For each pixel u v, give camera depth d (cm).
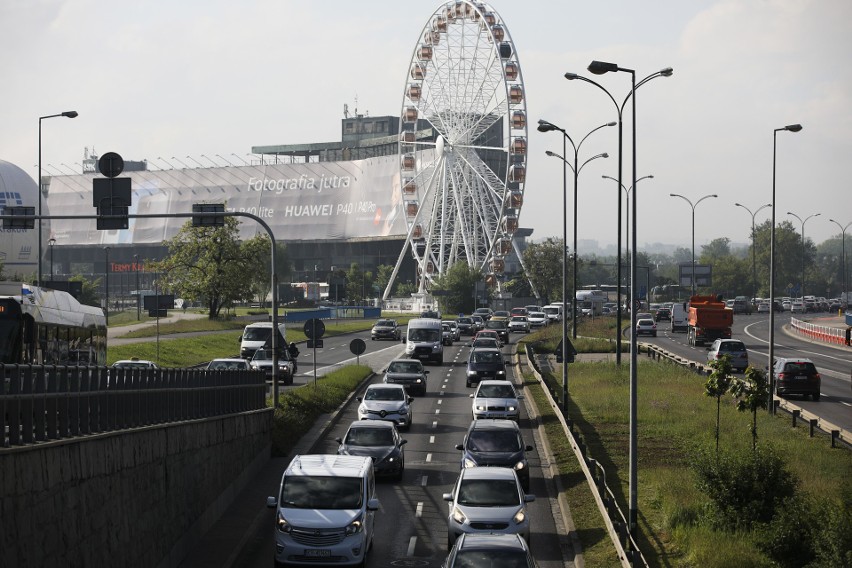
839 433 4512
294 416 5306
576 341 10756
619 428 5281
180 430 3070
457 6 14112
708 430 5047
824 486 3672
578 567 2883
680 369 7931
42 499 1941
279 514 2947
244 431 4141
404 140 15425
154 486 2761
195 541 3203
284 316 14325
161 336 10969
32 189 15162
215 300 13788
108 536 2334
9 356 3556
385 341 12388
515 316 14275
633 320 3241
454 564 2316
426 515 3616
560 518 3566
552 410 5922
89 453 2225
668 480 3841
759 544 3061
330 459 3198
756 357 9675
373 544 3225
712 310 11150
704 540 3066
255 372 4744
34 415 2028
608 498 3406
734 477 3419
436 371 8688
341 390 6712
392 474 4150
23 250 13975
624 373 7631
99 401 2433
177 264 13500
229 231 13512
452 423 5759
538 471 4406
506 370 8538
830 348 11125
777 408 5869
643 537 3231
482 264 17650
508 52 13700
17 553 1816
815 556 2889
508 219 14138
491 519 3003
